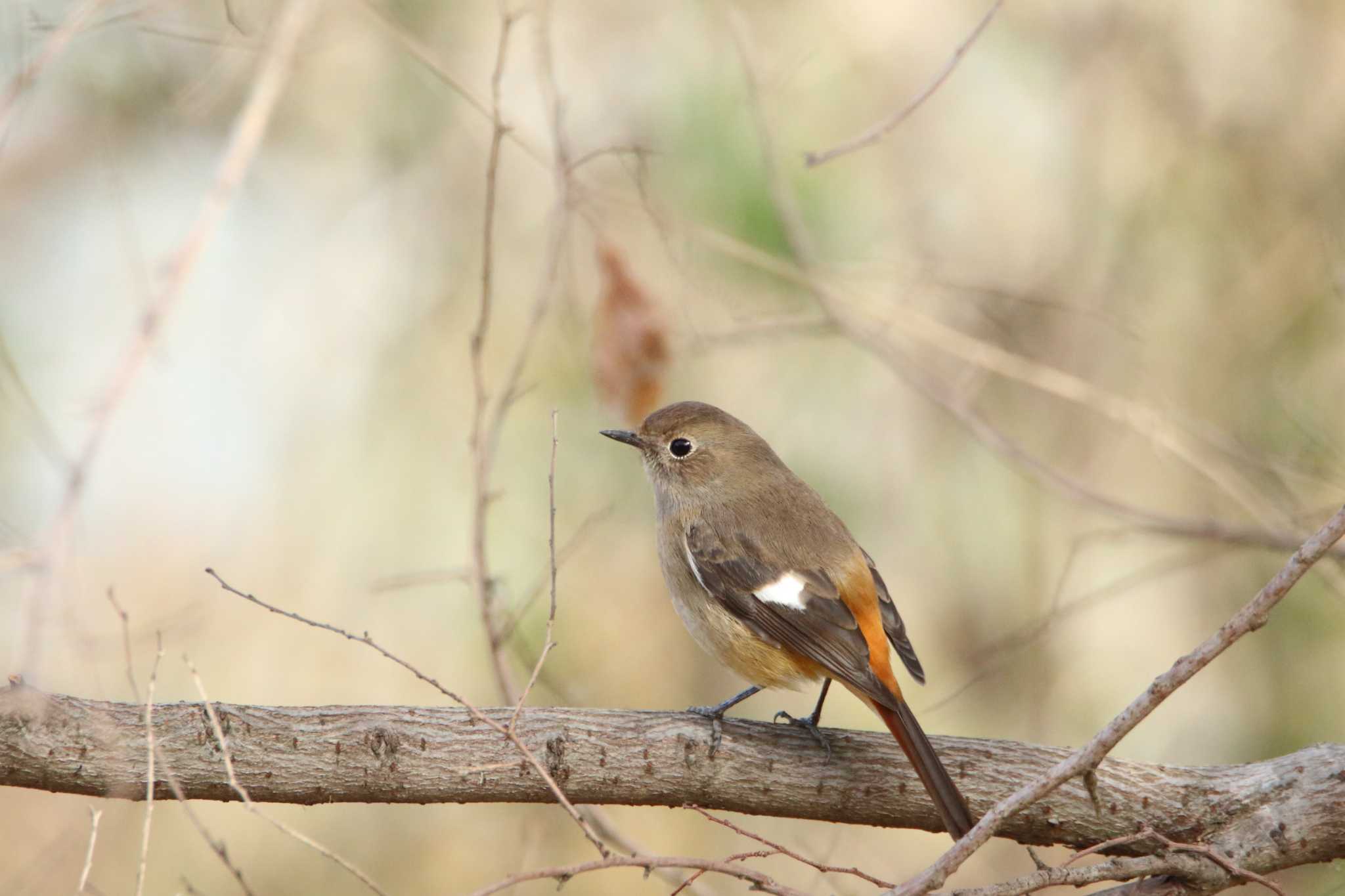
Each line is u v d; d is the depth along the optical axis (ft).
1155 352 42.45
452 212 43.57
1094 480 42.83
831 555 27.81
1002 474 42.86
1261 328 42.14
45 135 42.73
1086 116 42.60
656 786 23.66
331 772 22.54
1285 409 38.73
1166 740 42.04
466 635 41.86
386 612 42.27
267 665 42.16
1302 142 42.60
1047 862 40.88
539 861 40.40
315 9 30.27
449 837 41.47
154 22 36.70
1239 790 23.54
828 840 40.19
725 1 34.09
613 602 42.50
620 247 34.55
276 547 43.39
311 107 42.60
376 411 43.60
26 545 22.44
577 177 35.91
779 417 42.27
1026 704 42.65
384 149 43.32
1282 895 20.06
